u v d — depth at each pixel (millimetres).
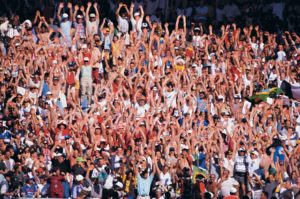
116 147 94938
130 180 90438
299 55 115375
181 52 111375
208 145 95938
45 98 101938
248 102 106750
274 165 95062
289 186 90125
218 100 105375
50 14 116562
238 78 110062
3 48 109562
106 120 98000
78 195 88750
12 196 87125
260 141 98688
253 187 92438
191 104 103750
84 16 112188
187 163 93000
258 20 120750
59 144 93750
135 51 109188
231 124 102312
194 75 107812
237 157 94938
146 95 104375
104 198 88625
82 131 96750
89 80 105188
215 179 92062
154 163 91938
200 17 120250
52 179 88812
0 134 94812
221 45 113750
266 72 112062
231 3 121375
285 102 106688
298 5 122438
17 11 116688
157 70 107500
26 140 94312
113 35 111188
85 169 90438
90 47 108875
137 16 113250
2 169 89438
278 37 118688
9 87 102750
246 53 113375
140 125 97875
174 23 120750
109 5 119688
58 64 105375
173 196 89750
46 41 109562
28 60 106250
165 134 97812
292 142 102062
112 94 103250
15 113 98625
